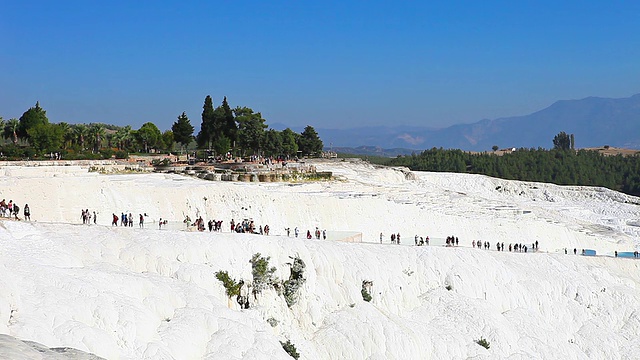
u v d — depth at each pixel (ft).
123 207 191.31
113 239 124.88
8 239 114.21
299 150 511.81
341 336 134.41
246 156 418.31
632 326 188.75
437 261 170.91
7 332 83.56
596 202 430.20
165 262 122.83
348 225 237.45
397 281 158.71
